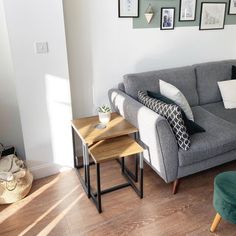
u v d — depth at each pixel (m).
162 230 1.79
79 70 2.50
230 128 2.26
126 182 2.29
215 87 2.86
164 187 2.23
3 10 1.98
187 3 2.78
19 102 2.12
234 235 1.75
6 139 2.45
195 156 2.02
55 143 2.38
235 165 2.53
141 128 2.09
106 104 2.75
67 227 1.83
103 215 1.93
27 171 2.23
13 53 1.97
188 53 3.02
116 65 2.66
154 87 2.50
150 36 2.72
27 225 1.85
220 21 3.08
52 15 2.02
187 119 2.08
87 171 2.04
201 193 2.15
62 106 2.29
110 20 2.47
